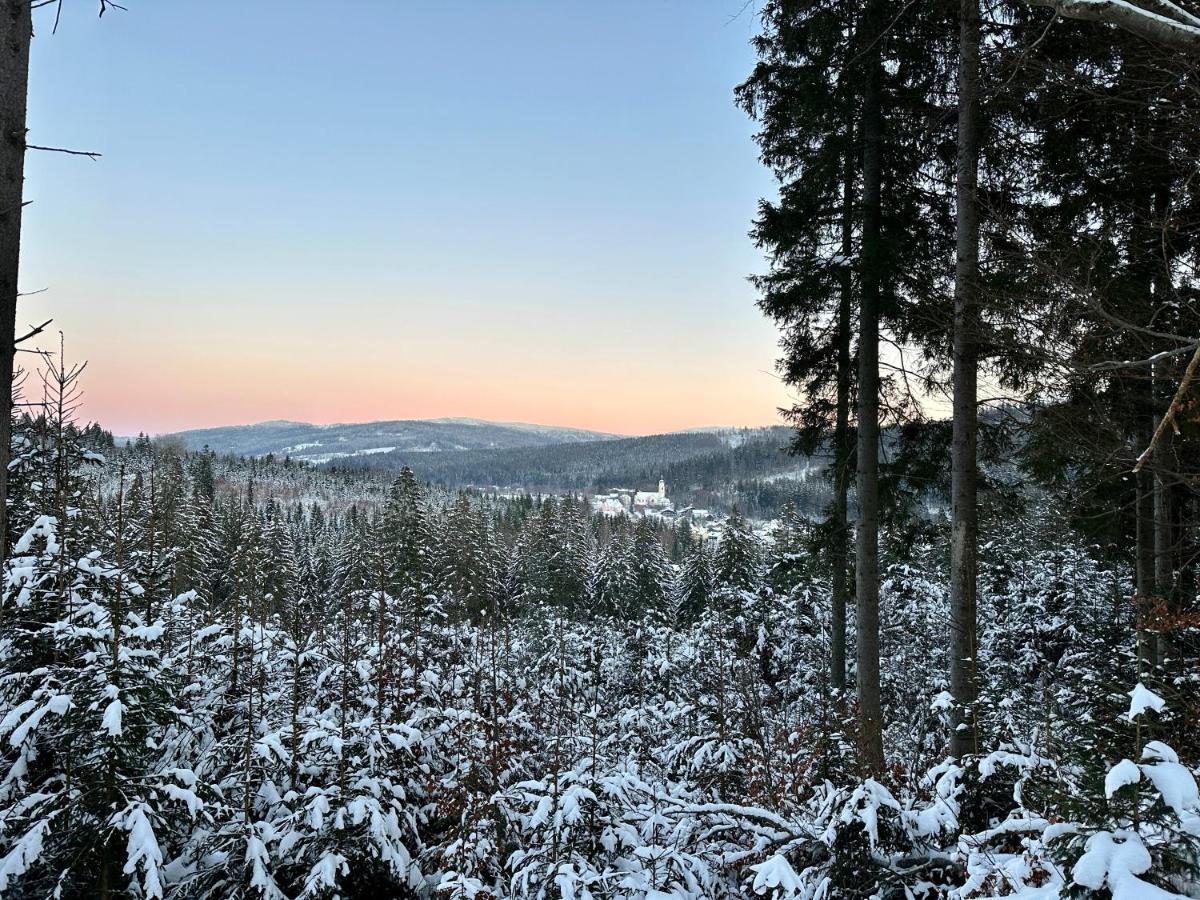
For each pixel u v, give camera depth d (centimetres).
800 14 988
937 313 893
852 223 1018
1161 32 341
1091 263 606
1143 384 719
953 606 797
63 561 657
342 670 829
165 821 553
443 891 559
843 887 482
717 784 771
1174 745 438
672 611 3034
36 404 712
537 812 596
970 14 804
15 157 394
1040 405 730
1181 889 328
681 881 551
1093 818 360
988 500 957
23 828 543
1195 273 653
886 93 992
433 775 796
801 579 1998
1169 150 654
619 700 1541
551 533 4912
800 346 1227
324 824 644
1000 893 396
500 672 1375
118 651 584
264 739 661
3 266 388
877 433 1005
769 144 1103
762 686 1661
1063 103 750
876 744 843
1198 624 436
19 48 396
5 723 535
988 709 677
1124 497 932
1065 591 1733
